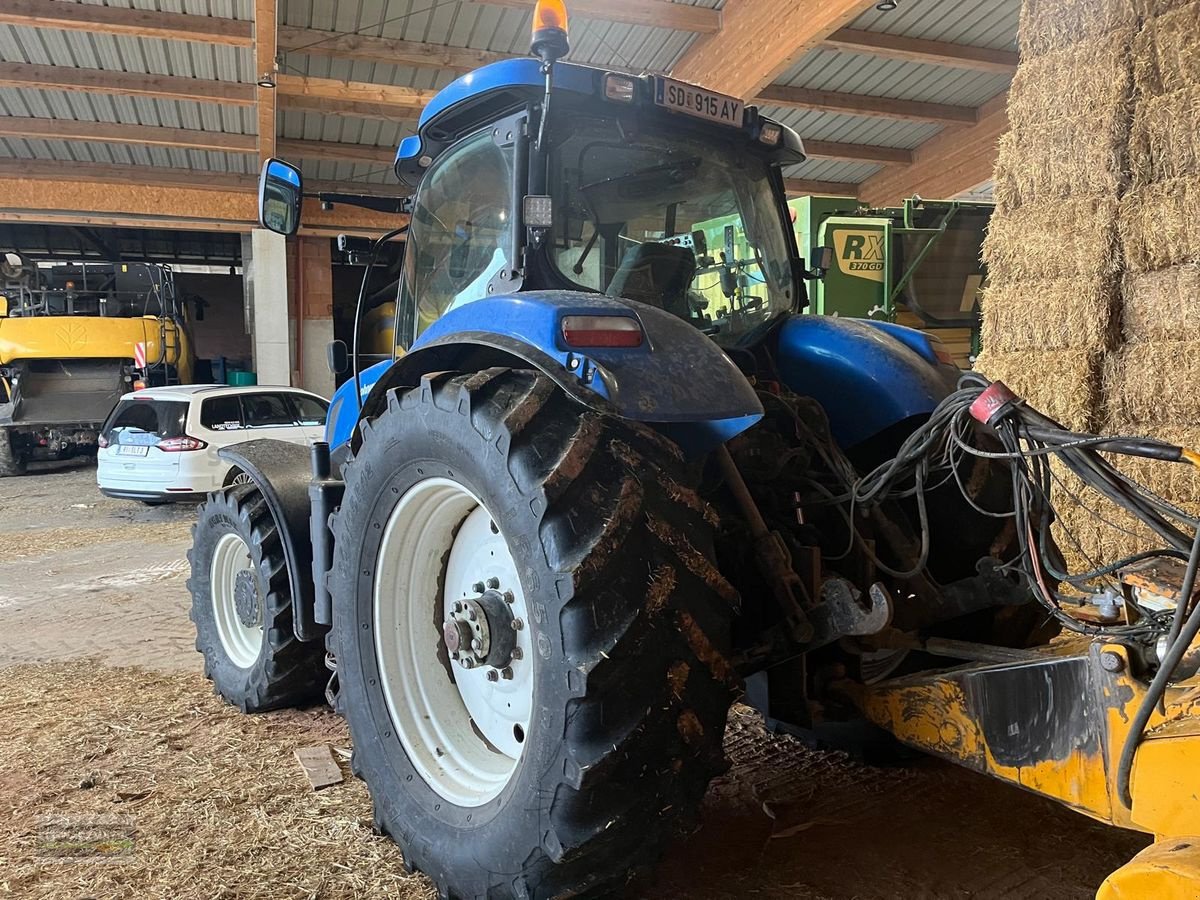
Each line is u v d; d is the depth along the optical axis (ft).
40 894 6.66
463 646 6.54
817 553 6.72
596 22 29.40
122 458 27.94
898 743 8.45
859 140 42.34
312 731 9.99
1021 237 15.46
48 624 15.44
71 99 35.04
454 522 7.07
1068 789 5.07
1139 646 4.87
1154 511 5.19
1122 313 14.32
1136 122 13.82
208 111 36.45
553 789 5.23
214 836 7.50
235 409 28.58
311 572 9.87
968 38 32.19
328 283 49.03
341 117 37.47
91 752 9.39
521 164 7.07
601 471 5.48
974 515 7.86
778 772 8.46
